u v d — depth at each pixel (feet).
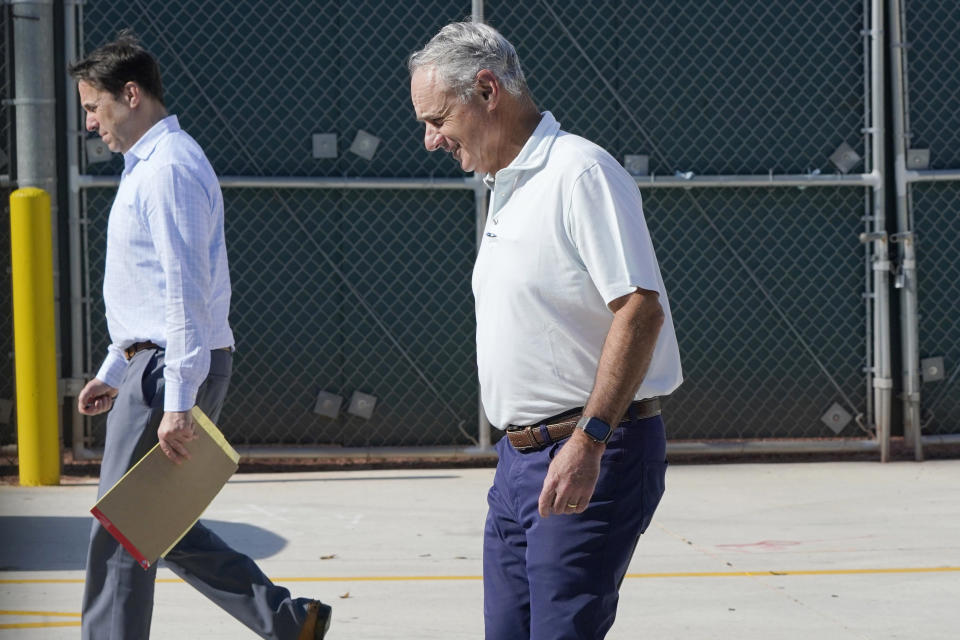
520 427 31.19
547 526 30.19
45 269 76.07
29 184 78.79
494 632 32.96
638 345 28.32
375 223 83.92
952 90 86.69
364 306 84.17
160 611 51.01
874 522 67.05
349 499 73.61
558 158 29.68
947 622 49.03
